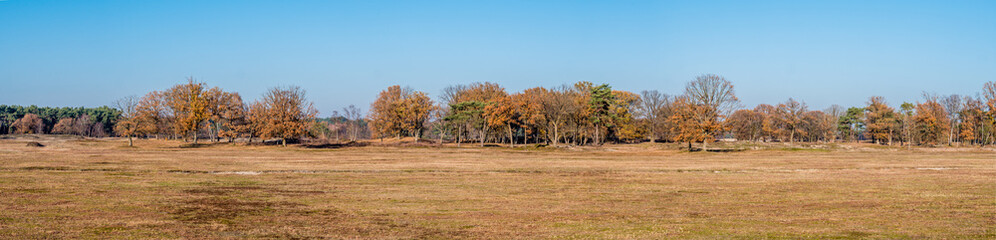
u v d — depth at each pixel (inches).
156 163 1818.4
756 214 850.8
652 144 4185.5
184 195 1049.5
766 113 5565.9
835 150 3009.4
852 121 5595.5
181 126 3681.1
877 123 4574.3
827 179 1398.9
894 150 2957.7
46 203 911.7
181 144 3602.4
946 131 4128.9
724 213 862.5
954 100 4065.0
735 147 3978.8
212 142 3976.4
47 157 2025.1
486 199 1029.2
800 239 649.6
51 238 635.5
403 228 726.5
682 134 3065.9
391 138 4758.9
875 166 1812.3
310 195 1072.8
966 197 1031.6
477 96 4557.1
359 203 967.6
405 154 2596.0
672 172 1625.2
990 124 3703.3
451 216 828.6
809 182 1331.2
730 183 1320.1
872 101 4697.3
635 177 1470.2
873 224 750.5
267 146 3457.2
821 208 912.9
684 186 1258.6
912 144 4628.4
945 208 896.9
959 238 648.4
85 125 6003.9
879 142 5064.0
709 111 3063.5
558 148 3358.8
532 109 3607.3
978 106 3710.6
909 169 1688.0
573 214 850.8
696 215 841.5
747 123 5128.0
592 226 742.5
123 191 1092.5
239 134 4089.6
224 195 1059.9
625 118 4498.0
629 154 2810.0
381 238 658.8
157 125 3816.4
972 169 1673.2
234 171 1578.5
